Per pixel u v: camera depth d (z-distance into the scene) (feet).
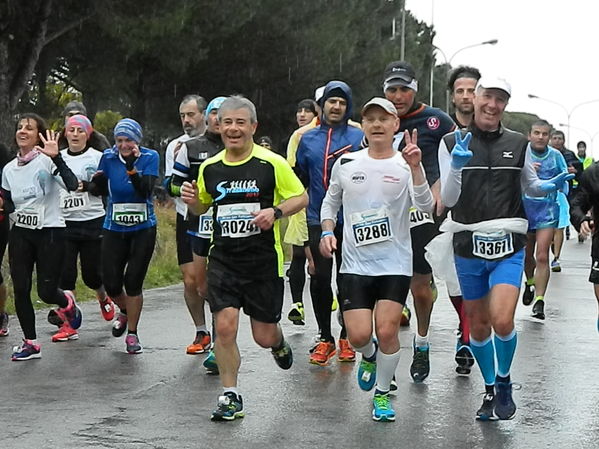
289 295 46.06
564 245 83.82
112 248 29.84
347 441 19.53
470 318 21.39
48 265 29.37
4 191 28.89
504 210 20.65
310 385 24.90
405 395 23.79
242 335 32.58
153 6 74.49
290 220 34.78
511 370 26.91
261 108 106.83
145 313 38.50
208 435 19.90
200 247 26.96
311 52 99.60
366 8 118.32
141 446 19.03
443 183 20.74
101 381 25.30
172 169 27.53
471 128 21.03
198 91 98.02
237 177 21.49
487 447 19.16
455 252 21.08
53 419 21.18
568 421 21.33
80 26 77.61
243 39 93.30
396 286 21.24
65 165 28.12
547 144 40.68
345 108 27.48
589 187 23.86
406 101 25.53
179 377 25.89
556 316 38.06
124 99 101.65
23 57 71.67
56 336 31.73
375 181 21.31
